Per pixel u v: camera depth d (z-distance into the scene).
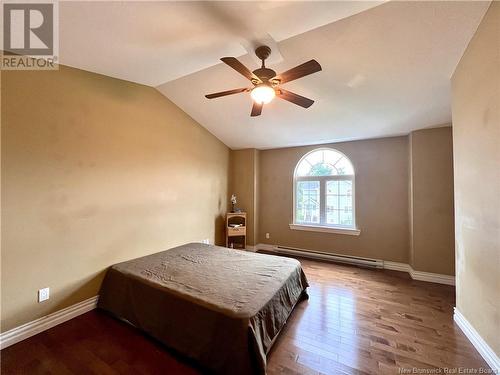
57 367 1.63
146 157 2.97
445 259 3.15
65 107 2.16
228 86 2.86
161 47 1.99
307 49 2.06
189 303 1.77
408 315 2.31
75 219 2.24
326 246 4.24
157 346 1.86
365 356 1.73
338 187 4.25
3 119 1.79
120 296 2.22
